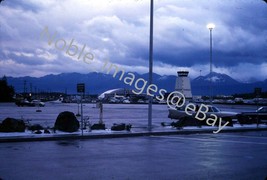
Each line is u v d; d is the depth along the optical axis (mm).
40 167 10805
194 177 9641
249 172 10383
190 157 13117
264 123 33594
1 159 12234
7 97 134750
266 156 13570
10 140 17531
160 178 9484
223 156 13477
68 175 9703
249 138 20812
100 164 11430
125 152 14281
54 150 14648
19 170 10305
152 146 16406
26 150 14578
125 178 9438
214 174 10047
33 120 32812
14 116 39219
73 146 16109
